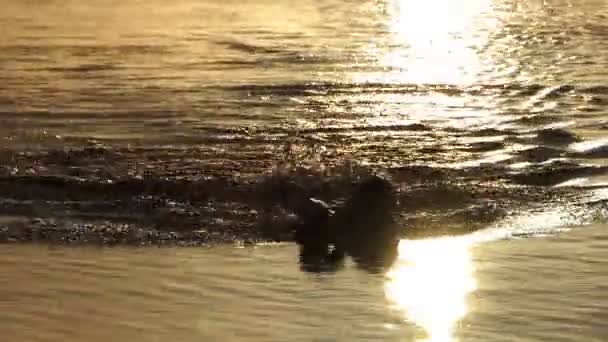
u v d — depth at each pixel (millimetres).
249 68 68562
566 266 31938
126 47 75875
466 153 46781
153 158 44969
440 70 70125
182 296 29125
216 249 33750
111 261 32250
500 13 102438
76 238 34500
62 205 38188
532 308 28234
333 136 49938
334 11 101250
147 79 63938
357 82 64750
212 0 106438
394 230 35812
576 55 76625
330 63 71500
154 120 52844
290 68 69125
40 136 49156
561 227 36312
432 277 30984
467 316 27625
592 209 38531
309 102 58344
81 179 40781
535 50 79062
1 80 62812
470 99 60125
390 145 48219
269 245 34344
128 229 35625
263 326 26844
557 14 100938
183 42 78812
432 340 26016
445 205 38594
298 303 28625
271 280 30641
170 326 26812
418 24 93938
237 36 82500
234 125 51906
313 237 35062
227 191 39531
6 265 31547
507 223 36812
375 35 86250
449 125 52781
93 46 76000
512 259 32812
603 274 31188
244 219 36844
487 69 70750
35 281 30188
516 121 53938
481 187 40844
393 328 26812
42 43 76938
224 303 28594
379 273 31469
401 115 55281
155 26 87375
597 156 46438
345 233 35469
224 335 26234
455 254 33250
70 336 26062
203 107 56250
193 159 44906
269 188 39781
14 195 39062
